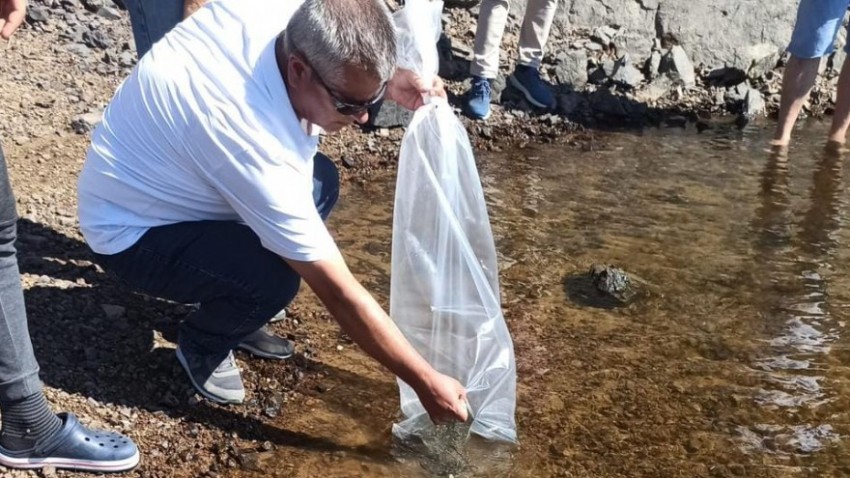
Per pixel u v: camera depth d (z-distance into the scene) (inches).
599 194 193.0
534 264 162.1
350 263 157.6
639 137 230.2
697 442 117.6
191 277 106.9
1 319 92.6
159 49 100.3
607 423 121.0
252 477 107.4
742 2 272.2
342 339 136.1
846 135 233.1
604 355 135.9
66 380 115.9
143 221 104.9
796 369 133.6
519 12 270.2
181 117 96.3
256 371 126.4
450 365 111.2
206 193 102.0
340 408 121.4
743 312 148.5
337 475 109.0
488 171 203.6
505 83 238.5
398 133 215.8
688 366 133.9
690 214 183.8
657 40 271.3
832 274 161.2
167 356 123.8
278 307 110.0
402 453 113.7
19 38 215.2
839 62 265.9
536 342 138.6
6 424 98.2
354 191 189.0
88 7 233.8
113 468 102.9
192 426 113.7
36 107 189.2
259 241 105.4
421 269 108.0
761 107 251.3
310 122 96.0
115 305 132.3
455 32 255.1
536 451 115.0
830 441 118.3
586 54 257.0
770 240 173.3
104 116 105.2
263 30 96.4
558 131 230.5
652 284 156.4
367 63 88.0
